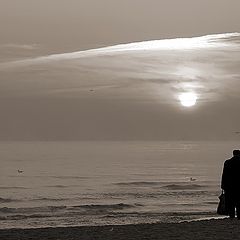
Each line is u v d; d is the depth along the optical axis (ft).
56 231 64.18
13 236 58.70
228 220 69.15
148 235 57.47
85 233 61.00
